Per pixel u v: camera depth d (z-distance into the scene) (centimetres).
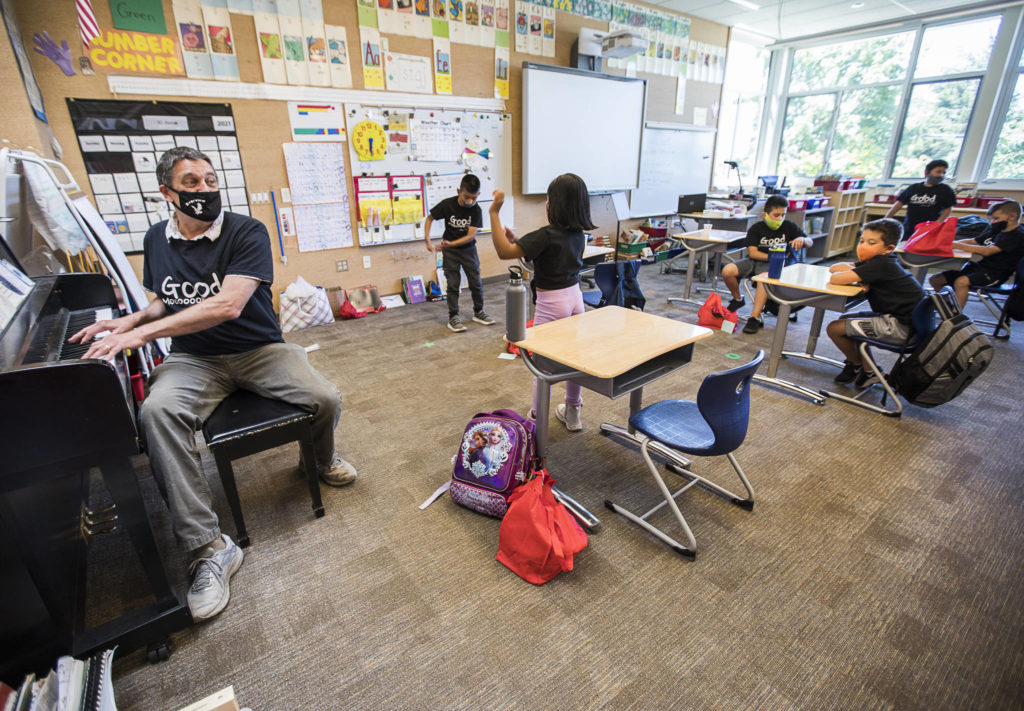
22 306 141
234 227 166
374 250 452
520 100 504
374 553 170
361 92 405
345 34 387
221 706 88
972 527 183
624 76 560
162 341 253
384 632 140
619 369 150
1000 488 205
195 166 152
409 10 412
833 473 216
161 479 145
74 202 230
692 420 182
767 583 157
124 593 152
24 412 102
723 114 768
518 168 529
